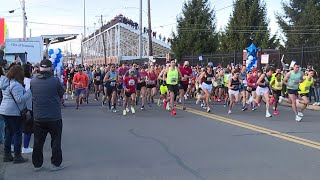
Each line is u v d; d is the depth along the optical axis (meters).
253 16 41.50
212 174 6.55
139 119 13.37
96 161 7.50
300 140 9.40
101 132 10.64
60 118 6.94
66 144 9.05
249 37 41.44
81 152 8.25
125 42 76.88
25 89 7.68
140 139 9.59
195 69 22.97
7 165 7.34
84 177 6.48
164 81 16.50
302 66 20.86
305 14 44.19
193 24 41.62
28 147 8.36
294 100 13.23
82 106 17.98
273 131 10.73
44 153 8.25
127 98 14.80
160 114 14.84
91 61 94.69
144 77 16.66
